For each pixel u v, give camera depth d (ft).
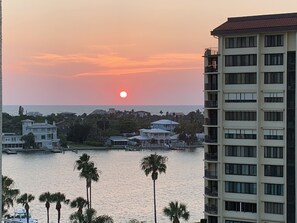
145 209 551.18
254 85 356.59
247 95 358.43
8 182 410.31
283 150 346.74
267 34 352.08
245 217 357.00
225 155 364.79
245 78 359.25
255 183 354.95
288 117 345.51
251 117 357.41
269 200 350.43
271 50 351.46
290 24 343.26
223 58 365.40
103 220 370.94
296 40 343.67
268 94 352.69
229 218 362.94
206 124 373.81
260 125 353.31
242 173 358.84
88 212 365.81
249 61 358.02
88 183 436.35
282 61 348.59
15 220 453.58
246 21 366.22
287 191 344.90
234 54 362.33
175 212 348.38
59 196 428.56
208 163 373.20
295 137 343.46
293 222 343.26
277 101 350.23
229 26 364.79
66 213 518.78
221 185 364.58
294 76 345.31
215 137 370.32
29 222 453.17
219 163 365.20
